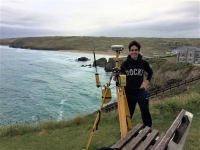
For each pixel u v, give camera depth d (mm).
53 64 79812
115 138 5559
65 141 5645
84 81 47594
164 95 20891
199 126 5945
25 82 44750
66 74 57625
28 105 27859
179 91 20297
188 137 5176
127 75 4574
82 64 81812
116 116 7066
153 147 3025
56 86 41344
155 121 6617
